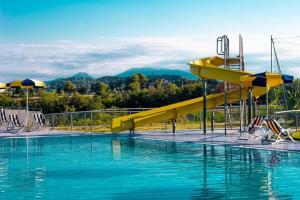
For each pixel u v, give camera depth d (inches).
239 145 565.3
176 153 528.4
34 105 1606.8
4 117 937.5
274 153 497.4
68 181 357.7
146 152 550.0
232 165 422.9
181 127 969.5
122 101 1668.3
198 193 305.7
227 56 866.8
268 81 684.1
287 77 658.2
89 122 982.4
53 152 568.4
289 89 1221.1
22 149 608.4
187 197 294.5
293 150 495.2
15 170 419.8
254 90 828.6
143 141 696.4
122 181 354.0
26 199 295.4
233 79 725.3
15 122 920.9
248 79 660.7
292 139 581.9
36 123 945.5
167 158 486.9
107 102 1659.7
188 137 711.7
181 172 391.2
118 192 313.3
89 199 293.4
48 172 405.4
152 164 444.8
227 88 992.9
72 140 738.2
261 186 324.2
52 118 975.0
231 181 344.5
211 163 439.5
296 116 723.4
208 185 331.3
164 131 872.9
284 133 577.0
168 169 410.3
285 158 458.0
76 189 325.1
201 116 983.0
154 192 311.3
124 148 602.5
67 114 957.8
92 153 552.1
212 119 852.6
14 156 530.3
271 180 345.7
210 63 873.5
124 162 464.8
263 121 603.5
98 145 652.7
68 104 1604.3
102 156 520.1
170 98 1631.4
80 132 871.7
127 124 805.9
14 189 327.6
